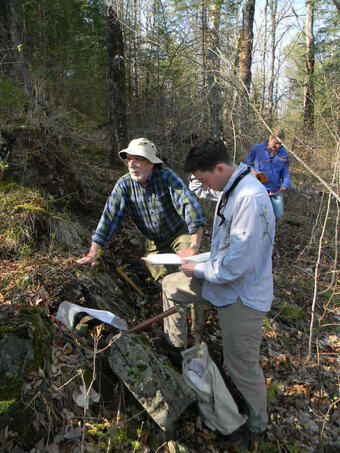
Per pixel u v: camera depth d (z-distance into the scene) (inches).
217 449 86.3
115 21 189.9
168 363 95.0
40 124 145.7
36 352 75.9
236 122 189.3
